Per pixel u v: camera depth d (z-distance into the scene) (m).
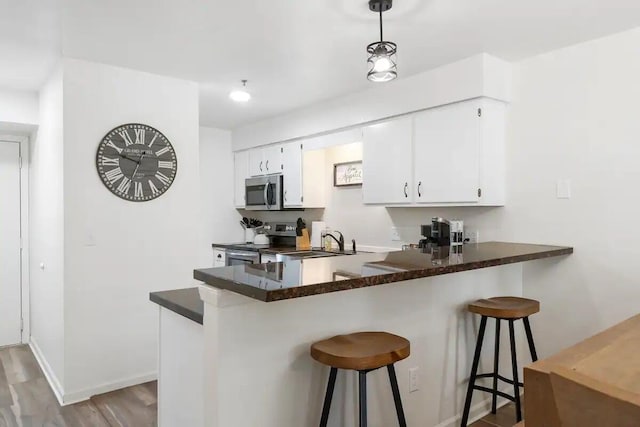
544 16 2.33
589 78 2.69
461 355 2.49
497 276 2.78
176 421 1.92
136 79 3.12
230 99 3.91
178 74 3.21
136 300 3.11
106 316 2.99
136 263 3.11
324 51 2.78
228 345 1.56
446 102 3.07
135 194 3.11
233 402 1.57
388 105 3.47
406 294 2.19
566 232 2.81
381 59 2.09
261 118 4.73
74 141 2.86
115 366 3.03
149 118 3.17
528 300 2.45
